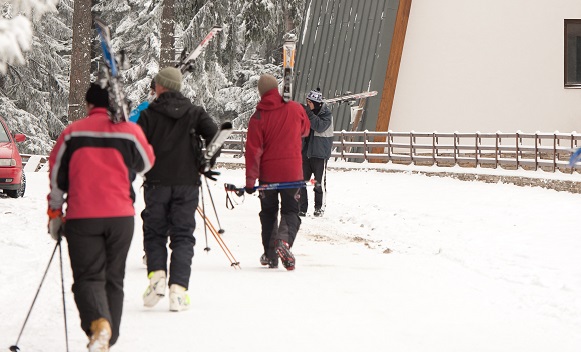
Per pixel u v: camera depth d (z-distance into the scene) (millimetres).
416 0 59094
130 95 92125
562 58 58656
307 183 20391
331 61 61375
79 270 11922
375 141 57312
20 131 86875
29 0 12805
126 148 12094
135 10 99312
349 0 61219
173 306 15789
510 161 48094
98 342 11383
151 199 15758
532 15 58719
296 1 85938
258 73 96500
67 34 93875
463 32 59094
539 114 58781
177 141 15672
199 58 83750
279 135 20234
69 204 11938
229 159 62000
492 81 59000
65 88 91000
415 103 59469
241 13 85125
